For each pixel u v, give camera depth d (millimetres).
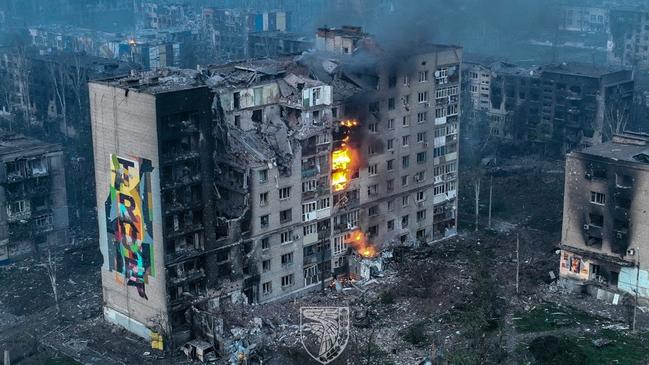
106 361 97000
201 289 101938
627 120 190500
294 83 109562
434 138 126938
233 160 103000
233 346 96312
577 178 110562
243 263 105125
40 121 199625
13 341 102312
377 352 96000
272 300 109188
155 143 94312
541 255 125062
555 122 190125
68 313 109688
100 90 99062
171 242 98062
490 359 93312
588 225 110625
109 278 105188
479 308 100438
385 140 119438
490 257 124375
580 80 184875
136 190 98125
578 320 104062
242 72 110438
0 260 124312
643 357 94188
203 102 97188
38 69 198750
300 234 110750
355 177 116438
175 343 98812
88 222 140375
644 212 105062
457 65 127125
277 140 107250
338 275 117125
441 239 132875
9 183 123250
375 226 121688
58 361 97125
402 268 119125
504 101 197625
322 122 110375
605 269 109875
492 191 157750
